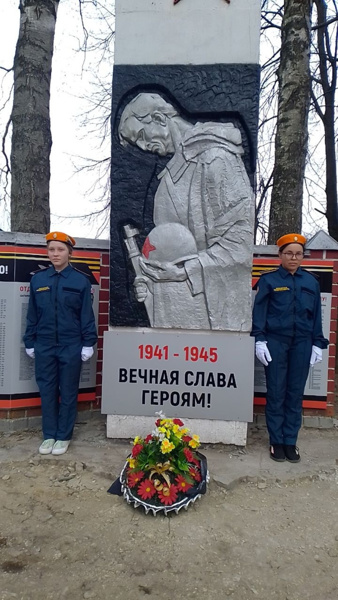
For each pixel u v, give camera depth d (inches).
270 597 91.5
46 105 204.5
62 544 106.0
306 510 122.3
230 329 152.3
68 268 151.3
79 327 150.9
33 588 92.3
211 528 113.0
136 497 118.0
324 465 146.3
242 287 151.8
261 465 143.9
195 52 148.6
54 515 117.2
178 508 115.7
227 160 149.6
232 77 147.6
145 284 154.3
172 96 149.9
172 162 151.7
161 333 154.1
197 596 91.1
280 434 149.1
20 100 200.5
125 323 155.6
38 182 201.6
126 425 157.9
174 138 151.0
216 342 152.6
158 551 104.2
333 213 356.8
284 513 120.6
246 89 147.5
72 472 137.9
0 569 97.5
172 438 121.1
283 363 148.5
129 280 154.9
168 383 154.6
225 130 149.1
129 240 153.9
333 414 193.9
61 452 147.4
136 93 151.5
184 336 153.5
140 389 155.4
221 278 151.6
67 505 121.5
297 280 148.5
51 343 148.3
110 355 155.4
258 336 147.3
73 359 148.7
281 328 146.5
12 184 204.1
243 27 146.8
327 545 108.3
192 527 112.9
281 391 148.9
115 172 153.2
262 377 184.1
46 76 203.5
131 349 154.9
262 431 176.1
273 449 149.3
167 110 150.5
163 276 152.6
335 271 179.8
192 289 152.3
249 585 94.5
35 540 107.3
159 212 152.8
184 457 122.5
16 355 167.3
